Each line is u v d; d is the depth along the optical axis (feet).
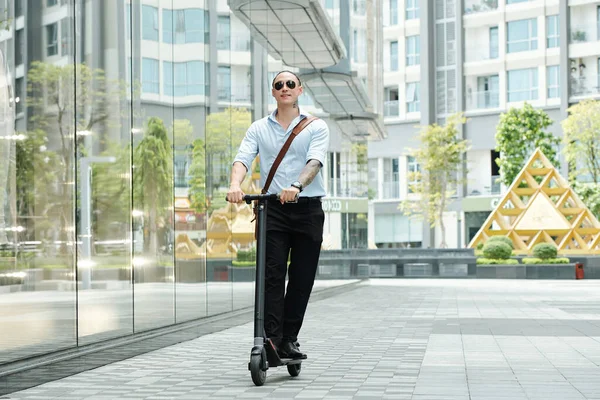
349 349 28.07
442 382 20.04
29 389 19.69
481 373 21.70
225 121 41.19
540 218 115.55
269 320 20.15
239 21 43.93
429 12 186.19
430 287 85.35
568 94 173.06
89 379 21.34
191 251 35.12
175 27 34.53
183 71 35.42
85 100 26.20
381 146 192.03
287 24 53.62
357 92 79.30
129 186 29.53
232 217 41.14
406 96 190.29
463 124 184.14
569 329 35.91
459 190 183.93
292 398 17.69
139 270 29.84
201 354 27.02
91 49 26.73
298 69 59.31
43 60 23.21
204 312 36.32
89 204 26.23
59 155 23.90
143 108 31.19
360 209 82.43
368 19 85.66
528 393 18.30
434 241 185.57
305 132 20.77
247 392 18.62
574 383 19.85
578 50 172.45
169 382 20.49
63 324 23.30
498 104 181.06
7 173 20.97
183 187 34.78
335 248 72.95
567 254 112.78
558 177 118.52
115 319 27.58
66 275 23.65
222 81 40.93
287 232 20.42
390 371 22.18
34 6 22.89
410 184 169.89
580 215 115.85
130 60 30.09
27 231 21.71
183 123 35.17
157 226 31.83
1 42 21.06
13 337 20.40
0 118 20.79
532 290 77.61
